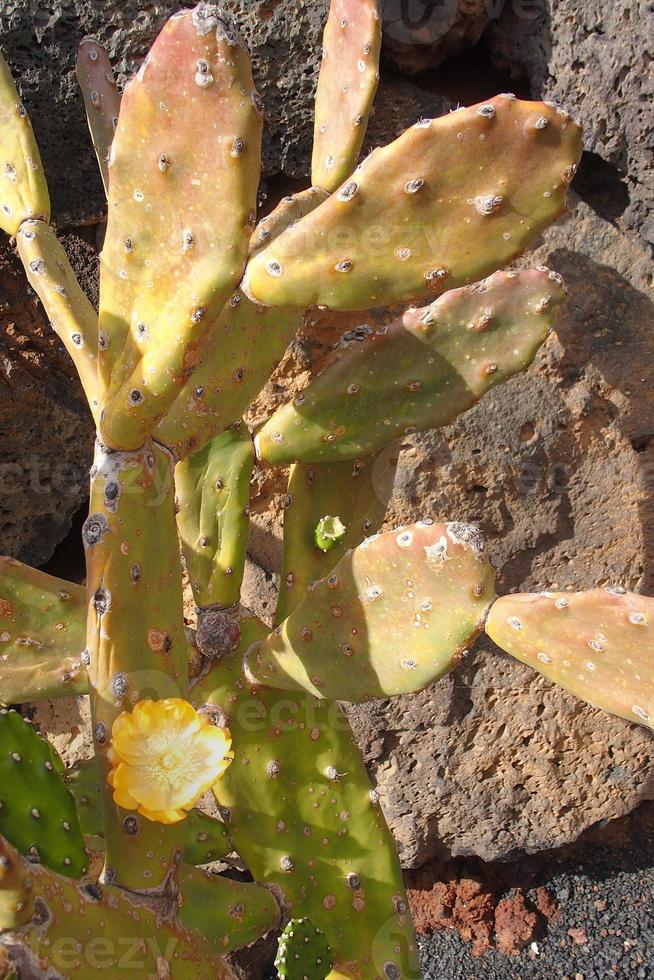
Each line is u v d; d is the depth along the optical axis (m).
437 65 1.00
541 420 1.00
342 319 0.98
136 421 0.70
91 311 0.81
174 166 0.65
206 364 0.76
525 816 1.16
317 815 0.84
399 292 0.67
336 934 0.84
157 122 0.64
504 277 0.77
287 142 0.96
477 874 1.23
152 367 0.68
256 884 0.84
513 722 1.10
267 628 0.86
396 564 0.69
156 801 0.70
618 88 0.93
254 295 0.67
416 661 0.71
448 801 1.14
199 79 0.62
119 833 0.71
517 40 0.99
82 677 0.81
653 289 0.99
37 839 0.68
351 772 0.85
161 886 0.73
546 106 0.64
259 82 0.93
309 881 0.84
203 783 0.70
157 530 0.72
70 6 0.90
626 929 1.18
